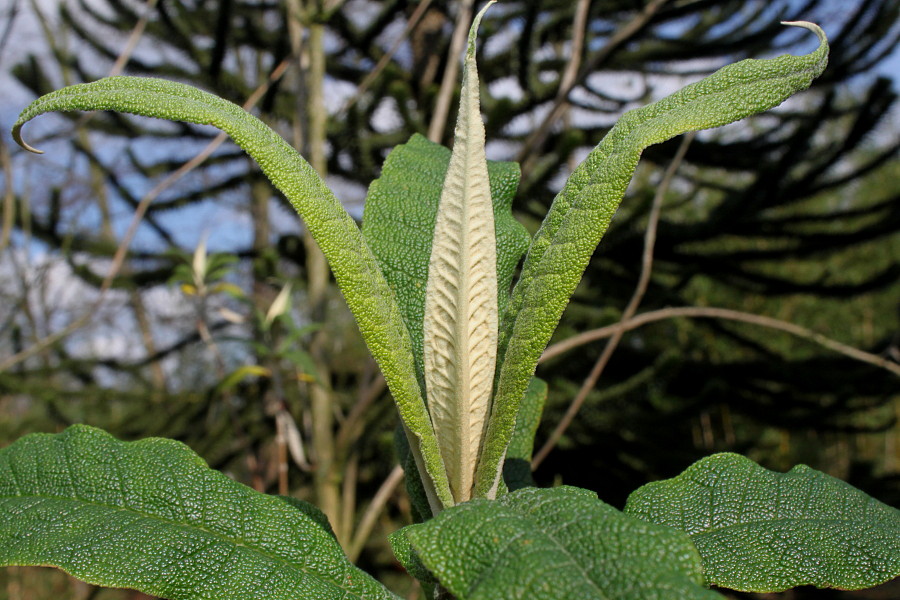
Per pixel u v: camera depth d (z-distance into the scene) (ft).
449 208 0.69
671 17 3.38
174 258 4.17
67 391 4.28
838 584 0.82
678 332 6.24
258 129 0.68
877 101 3.37
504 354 0.75
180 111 0.67
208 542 0.80
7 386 4.17
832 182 3.92
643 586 0.55
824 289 4.26
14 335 4.99
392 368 0.71
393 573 5.21
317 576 0.81
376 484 4.64
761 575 0.83
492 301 0.71
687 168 4.86
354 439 2.76
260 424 4.15
